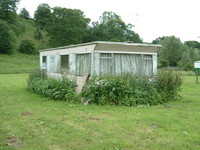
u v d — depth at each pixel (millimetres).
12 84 19516
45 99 10938
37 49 69000
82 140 5199
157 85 10609
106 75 9992
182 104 9820
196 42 77500
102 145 4879
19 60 56719
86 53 11344
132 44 11297
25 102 10234
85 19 64875
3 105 9508
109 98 9547
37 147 4801
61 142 5082
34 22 93000
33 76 15414
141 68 11797
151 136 5488
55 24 60219
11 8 77812
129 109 8586
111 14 70938
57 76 14031
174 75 10992
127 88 9555
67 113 7941
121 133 5699
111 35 64562
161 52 51938
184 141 5168
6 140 5168
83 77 11164
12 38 66812
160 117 7258
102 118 7219
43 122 6652
